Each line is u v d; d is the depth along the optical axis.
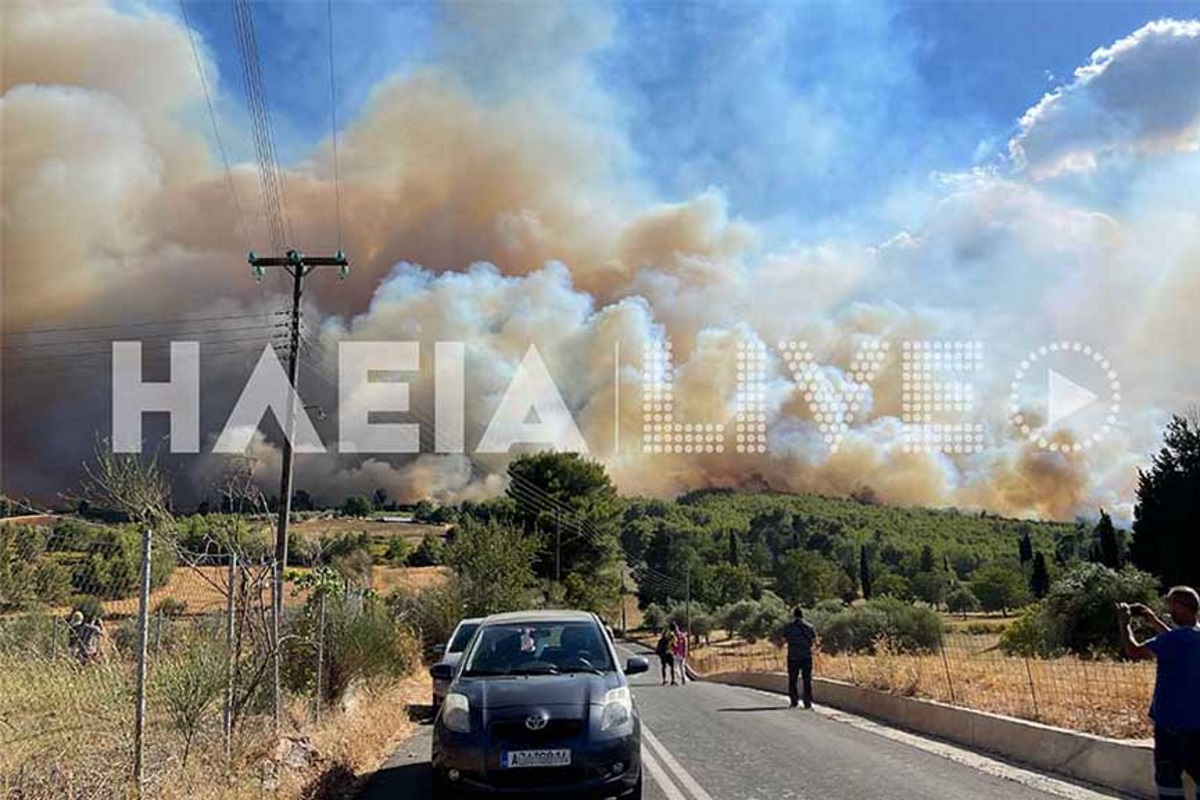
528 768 8.08
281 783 8.52
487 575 32.44
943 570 153.50
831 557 173.50
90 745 8.48
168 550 9.24
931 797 8.68
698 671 43.09
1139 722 11.24
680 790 9.07
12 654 8.77
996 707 13.47
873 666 21.52
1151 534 44.38
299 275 23.42
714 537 177.88
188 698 8.67
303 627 14.40
